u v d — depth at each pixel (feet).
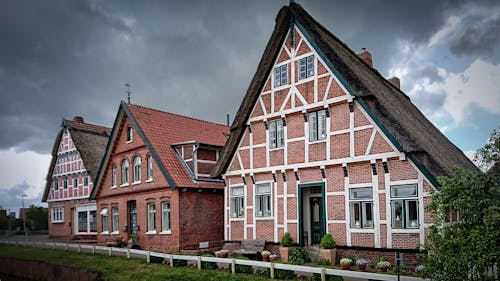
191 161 73.77
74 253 74.23
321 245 51.21
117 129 85.30
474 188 27.07
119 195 85.10
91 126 123.54
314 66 55.93
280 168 58.75
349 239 50.31
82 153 111.75
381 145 48.24
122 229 83.30
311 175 55.21
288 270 43.52
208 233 72.49
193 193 71.20
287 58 59.57
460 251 26.12
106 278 53.62
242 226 63.52
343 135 52.08
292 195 57.26
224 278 45.73
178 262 54.85
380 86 65.36
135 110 80.53
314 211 57.98
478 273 26.45
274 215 59.16
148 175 77.20
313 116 55.88
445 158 57.67
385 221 47.32
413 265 44.65
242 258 54.65
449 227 27.86
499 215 24.63
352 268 46.52
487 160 27.94
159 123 81.05
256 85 64.03
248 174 63.10
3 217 174.81
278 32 61.41
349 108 51.60
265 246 59.67
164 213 72.69
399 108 62.80
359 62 70.74
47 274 67.10
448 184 27.81
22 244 93.86
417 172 45.19
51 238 121.39
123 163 85.30
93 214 107.34
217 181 74.95
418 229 44.70
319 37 57.82
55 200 122.21
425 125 74.59
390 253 46.55
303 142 56.44
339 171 52.24
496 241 25.17
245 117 63.93
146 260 60.59
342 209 51.42
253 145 63.16
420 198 44.65
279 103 59.88
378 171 48.39
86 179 110.83
